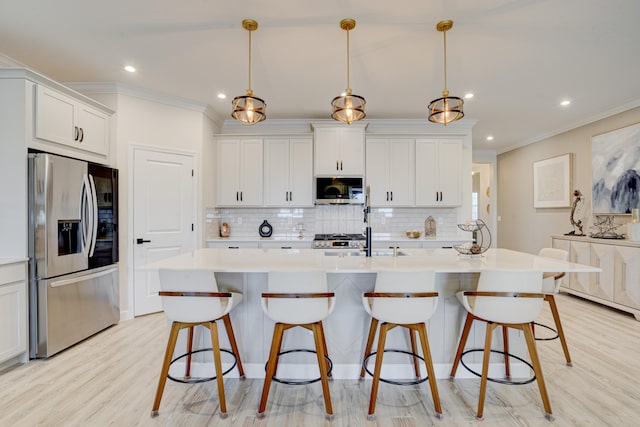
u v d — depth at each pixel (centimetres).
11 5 219
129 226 356
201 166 418
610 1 213
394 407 200
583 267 203
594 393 214
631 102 395
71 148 296
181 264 216
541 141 567
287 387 223
